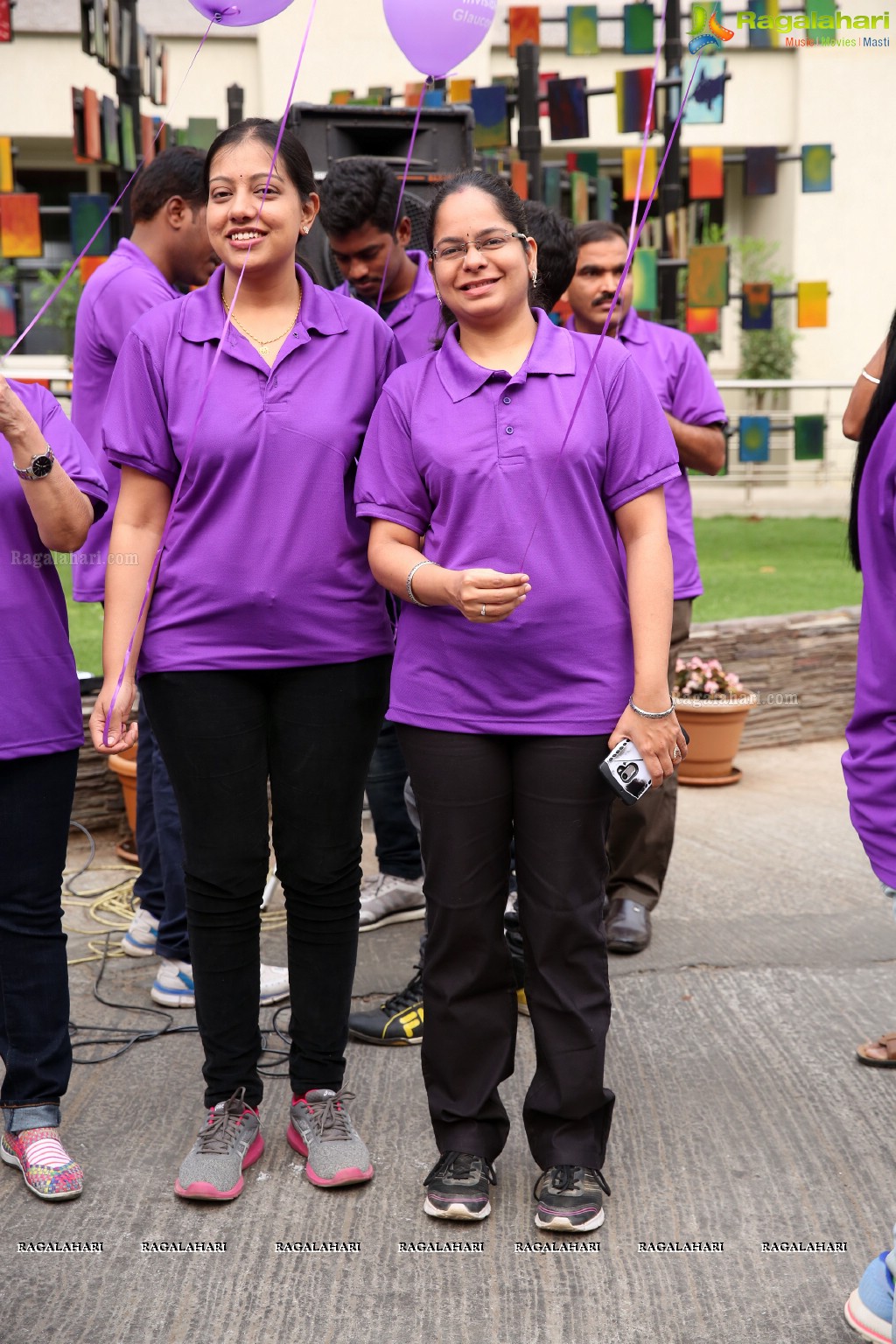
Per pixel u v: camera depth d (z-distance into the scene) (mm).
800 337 15000
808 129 14406
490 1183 2422
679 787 5410
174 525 2391
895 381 1954
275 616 2363
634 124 5766
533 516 2215
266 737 2479
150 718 2469
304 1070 2564
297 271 2467
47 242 13914
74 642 6410
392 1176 2531
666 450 2291
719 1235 2342
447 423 2242
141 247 3422
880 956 3592
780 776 5547
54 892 2521
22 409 2215
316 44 11258
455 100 6613
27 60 11617
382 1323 2115
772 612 7617
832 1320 2117
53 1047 2533
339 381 2398
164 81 6246
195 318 2385
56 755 2459
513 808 2352
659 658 2236
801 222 14688
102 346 3281
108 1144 2666
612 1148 2631
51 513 2307
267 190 2303
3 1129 2605
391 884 3896
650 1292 2189
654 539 2279
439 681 2293
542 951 2312
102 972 3525
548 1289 2195
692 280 5859
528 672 2256
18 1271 2246
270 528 2348
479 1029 2369
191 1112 2789
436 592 2180
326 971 2520
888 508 1937
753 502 14117
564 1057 2318
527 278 2293
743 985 3404
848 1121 2725
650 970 3500
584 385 2225
